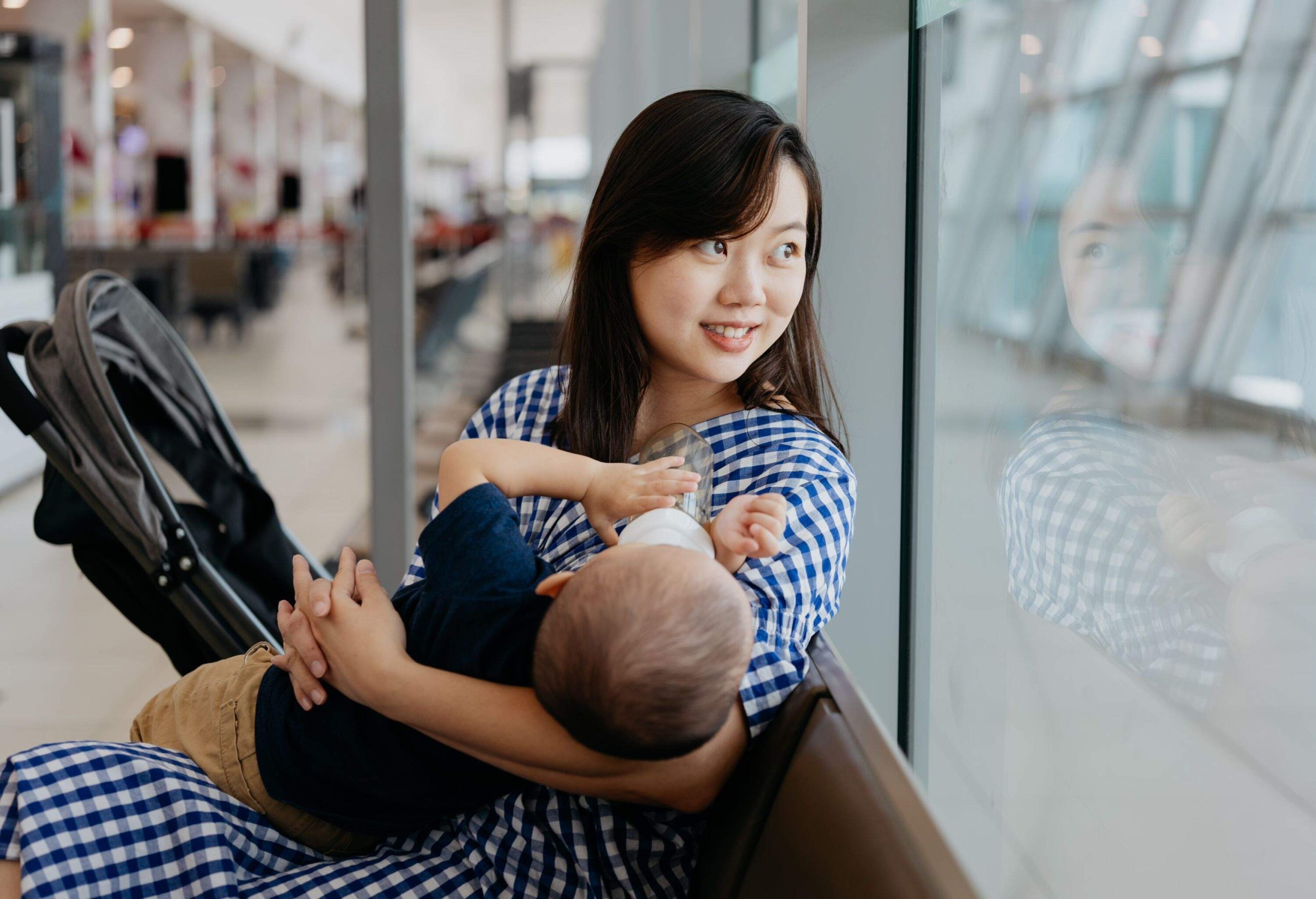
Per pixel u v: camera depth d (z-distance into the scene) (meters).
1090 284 1.09
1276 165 0.81
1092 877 1.12
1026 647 1.28
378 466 2.54
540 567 0.97
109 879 0.95
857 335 1.55
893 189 1.53
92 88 12.14
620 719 0.79
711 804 0.99
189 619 1.68
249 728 1.10
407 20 2.42
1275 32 0.81
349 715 1.04
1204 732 0.92
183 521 1.68
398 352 2.51
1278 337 0.82
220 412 1.91
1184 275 0.93
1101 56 1.06
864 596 1.61
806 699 0.95
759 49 2.45
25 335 1.67
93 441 1.62
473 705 0.92
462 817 1.07
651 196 1.12
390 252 2.48
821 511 1.08
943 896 0.70
